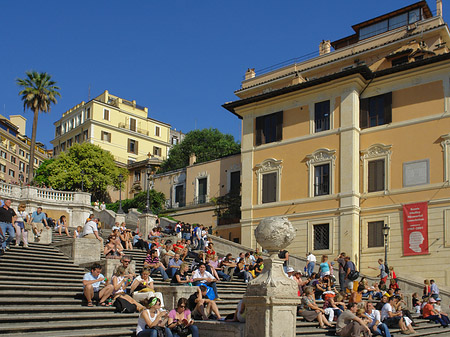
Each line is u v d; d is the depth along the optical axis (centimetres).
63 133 7475
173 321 1079
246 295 1014
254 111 3497
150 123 7531
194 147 6088
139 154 7231
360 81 3036
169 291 1321
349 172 2959
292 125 3284
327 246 2981
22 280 1387
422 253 2680
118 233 2256
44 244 1923
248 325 1005
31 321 1075
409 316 1750
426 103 2834
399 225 2792
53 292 1288
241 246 2828
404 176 2834
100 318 1195
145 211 3131
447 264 2592
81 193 3991
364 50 3406
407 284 2461
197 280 1538
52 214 3866
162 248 1992
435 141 2761
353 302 1482
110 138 6944
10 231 1678
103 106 6988
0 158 7481
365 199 2942
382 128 2964
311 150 3155
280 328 984
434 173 2734
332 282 2006
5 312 1092
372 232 2889
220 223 4122
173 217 4581
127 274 1432
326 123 3141
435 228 2670
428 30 3134
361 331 1391
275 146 3331
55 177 5600
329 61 3569
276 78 3781
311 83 3155
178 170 4944
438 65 2802
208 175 4525
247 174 3434
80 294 1329
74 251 1730
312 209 3073
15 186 3778
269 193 3309
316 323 1555
